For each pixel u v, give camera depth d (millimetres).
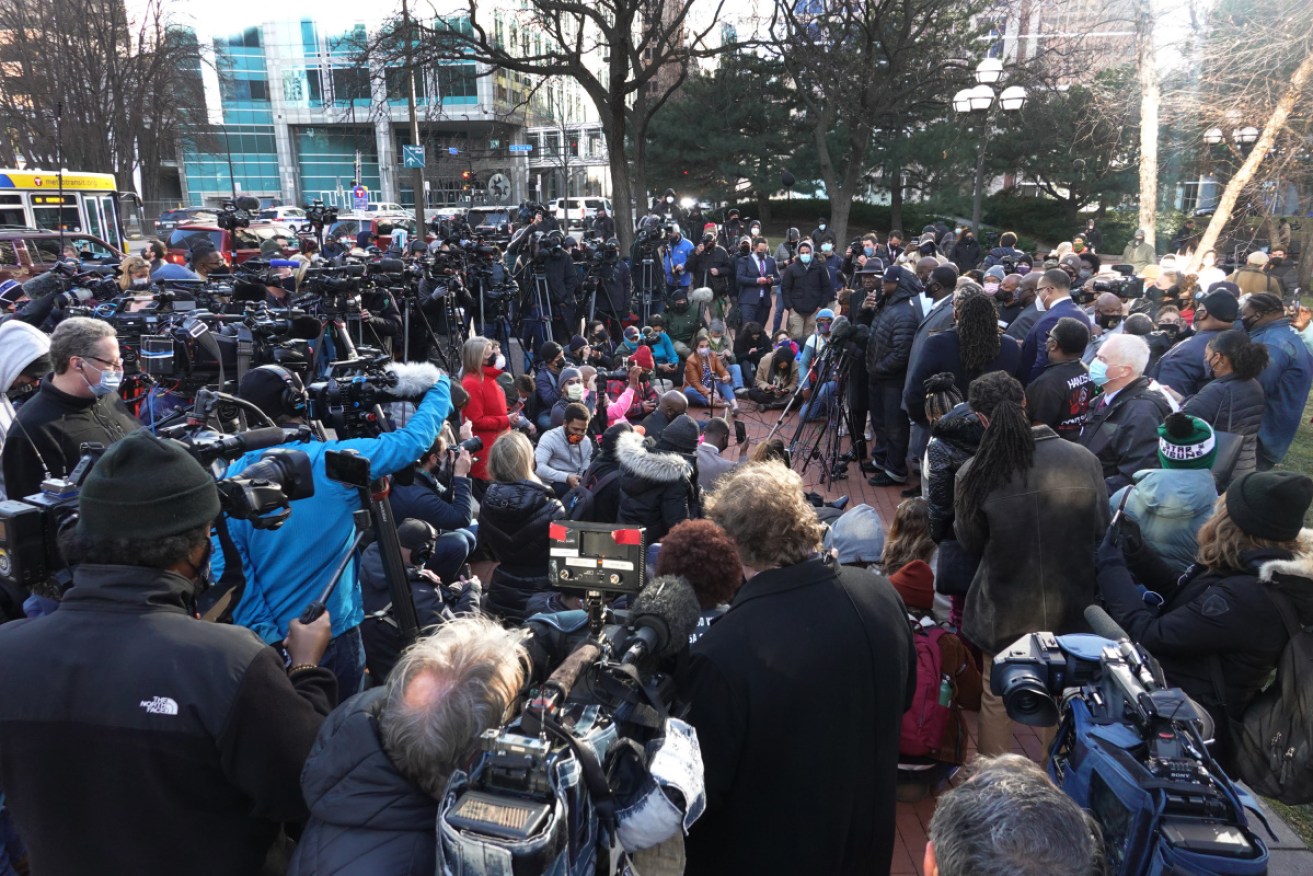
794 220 38562
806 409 7801
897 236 16672
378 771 1422
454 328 8953
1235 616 2381
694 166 31672
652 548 3969
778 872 1914
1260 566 2381
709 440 5957
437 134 49031
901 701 2047
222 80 39906
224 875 1567
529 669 1587
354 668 2857
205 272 8141
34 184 16125
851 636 1946
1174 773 1642
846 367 7516
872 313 7715
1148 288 10422
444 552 3783
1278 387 5449
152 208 35469
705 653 1930
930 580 3293
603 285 12133
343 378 2891
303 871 1397
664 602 1676
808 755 1884
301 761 1581
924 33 24984
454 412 6004
